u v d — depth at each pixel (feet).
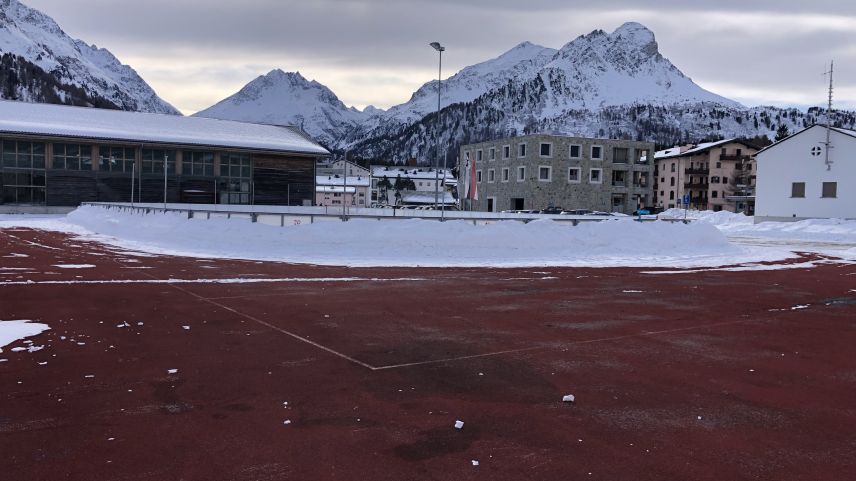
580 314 37.06
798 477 14.88
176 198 217.15
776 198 187.73
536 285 49.88
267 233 77.30
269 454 15.80
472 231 75.77
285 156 235.61
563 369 24.48
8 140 190.80
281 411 18.99
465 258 70.28
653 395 21.27
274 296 40.96
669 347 28.68
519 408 19.69
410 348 27.48
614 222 87.51
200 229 81.20
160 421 17.95
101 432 17.06
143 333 29.09
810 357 27.04
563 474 14.88
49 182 196.95
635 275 59.00
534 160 252.01
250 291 42.88
